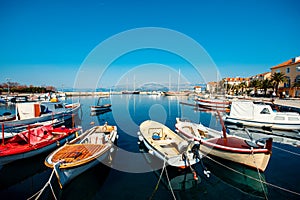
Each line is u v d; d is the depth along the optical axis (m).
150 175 8.33
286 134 16.53
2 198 6.68
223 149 9.11
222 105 32.38
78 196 6.90
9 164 8.78
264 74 61.06
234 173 8.78
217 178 8.36
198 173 8.74
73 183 7.26
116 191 7.19
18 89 67.75
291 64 43.16
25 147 9.15
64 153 7.91
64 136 11.37
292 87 42.03
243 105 19.36
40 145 9.59
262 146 8.68
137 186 7.52
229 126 19.48
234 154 8.82
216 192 7.38
